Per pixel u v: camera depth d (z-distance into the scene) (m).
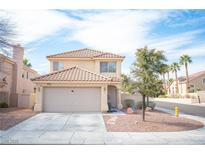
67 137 12.29
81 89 23.89
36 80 23.14
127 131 13.97
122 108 28.16
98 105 23.83
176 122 17.55
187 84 65.12
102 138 12.11
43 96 23.69
